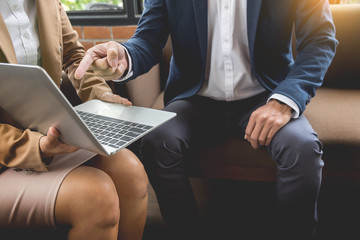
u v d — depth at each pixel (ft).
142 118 3.02
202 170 3.99
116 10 6.56
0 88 2.27
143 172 3.13
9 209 2.50
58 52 3.28
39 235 2.76
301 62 3.47
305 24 3.54
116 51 2.96
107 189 2.58
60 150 2.54
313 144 3.08
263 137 3.26
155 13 3.92
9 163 2.60
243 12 3.60
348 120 3.83
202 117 3.92
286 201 3.34
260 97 3.96
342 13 4.61
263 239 3.93
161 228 4.24
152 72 5.08
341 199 4.52
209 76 4.00
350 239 3.85
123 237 3.24
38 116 2.35
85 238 2.59
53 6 3.30
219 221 4.32
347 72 4.77
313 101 4.46
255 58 3.76
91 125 2.91
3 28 2.76
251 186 5.04
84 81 3.61
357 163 3.61
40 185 2.54
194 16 3.68
